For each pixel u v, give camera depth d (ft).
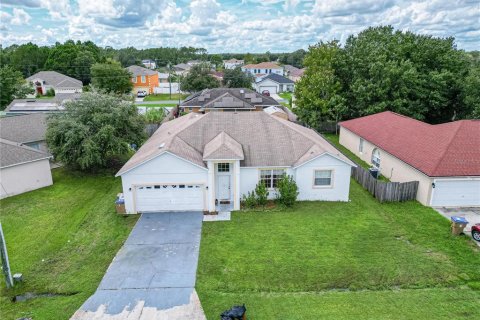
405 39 122.72
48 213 61.67
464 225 52.19
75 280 42.55
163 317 36.27
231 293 39.93
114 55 415.23
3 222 58.13
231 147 61.26
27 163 71.46
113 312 37.04
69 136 74.54
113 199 67.82
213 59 486.79
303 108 118.93
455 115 121.80
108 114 78.79
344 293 39.78
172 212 61.00
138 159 61.31
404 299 38.60
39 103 132.05
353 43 129.18
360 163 90.22
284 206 62.80
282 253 47.91
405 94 111.24
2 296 39.81
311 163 63.31
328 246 49.67
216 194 64.44
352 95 118.32
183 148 62.34
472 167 61.57
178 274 43.50
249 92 162.50
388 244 50.14
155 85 275.59
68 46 286.66
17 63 297.12
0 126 89.30
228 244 50.39
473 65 131.85
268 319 35.53
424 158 65.98
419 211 61.31
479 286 40.73
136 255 47.78
